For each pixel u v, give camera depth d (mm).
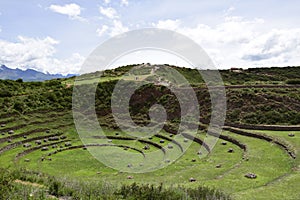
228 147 39125
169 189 19016
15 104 60438
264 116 48594
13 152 43688
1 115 55875
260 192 21016
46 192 18938
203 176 27719
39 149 46562
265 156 31656
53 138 51750
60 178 25516
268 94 55500
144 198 17594
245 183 23719
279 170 26812
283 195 20250
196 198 18078
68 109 64562
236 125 47969
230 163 31719
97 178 30141
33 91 70875
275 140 36688
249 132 42656
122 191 18719
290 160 29047
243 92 57594
